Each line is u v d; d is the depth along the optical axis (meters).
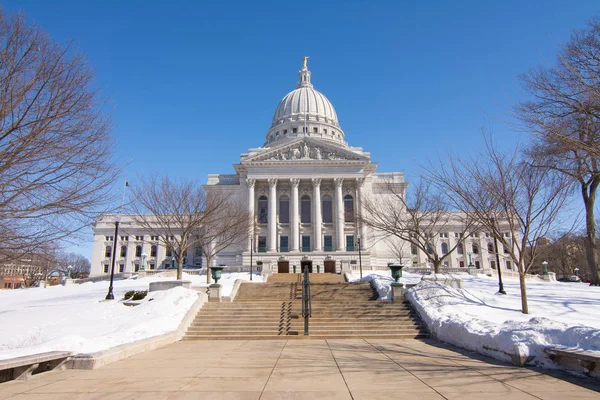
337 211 73.69
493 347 13.09
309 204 77.25
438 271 39.72
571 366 10.53
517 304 24.55
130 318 21.31
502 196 23.41
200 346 16.80
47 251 15.83
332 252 70.31
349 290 28.67
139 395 8.45
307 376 10.24
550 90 16.97
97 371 11.19
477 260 91.00
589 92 14.75
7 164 12.93
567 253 78.44
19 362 9.95
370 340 18.34
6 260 14.95
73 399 8.27
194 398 8.15
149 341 15.63
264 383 9.45
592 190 36.50
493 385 9.14
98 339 14.77
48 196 14.46
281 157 77.19
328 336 19.25
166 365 12.04
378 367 11.45
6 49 13.09
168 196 44.56
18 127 13.58
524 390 8.66
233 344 17.39
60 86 13.91
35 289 53.25
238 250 72.56
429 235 46.53
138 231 93.69
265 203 77.19
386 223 51.03
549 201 22.00
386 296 25.64
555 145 19.22
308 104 109.38
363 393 8.46
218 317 22.06
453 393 8.43
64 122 14.27
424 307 21.45
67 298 38.41
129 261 92.50
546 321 13.02
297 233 73.00
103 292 41.31
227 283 43.78
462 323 16.14
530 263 22.36
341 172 75.00
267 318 21.75
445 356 13.50
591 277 36.53
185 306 22.52
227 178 82.88
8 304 39.09
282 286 30.64
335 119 113.00
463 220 41.53
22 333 19.70
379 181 78.75
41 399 8.30
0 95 13.16
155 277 52.34
